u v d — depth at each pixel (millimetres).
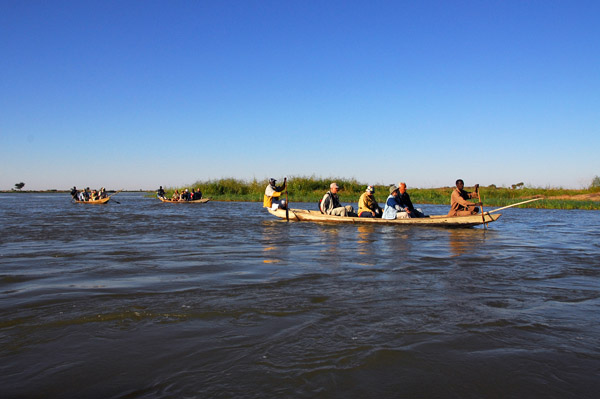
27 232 11062
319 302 4195
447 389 2449
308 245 8609
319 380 2533
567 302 4238
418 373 2637
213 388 2438
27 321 3576
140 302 4164
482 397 2369
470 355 2910
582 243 9016
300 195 40406
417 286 4898
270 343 3094
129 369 2688
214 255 7262
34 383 2506
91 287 4820
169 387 2451
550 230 12039
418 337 3229
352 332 3326
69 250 7820
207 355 2889
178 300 4246
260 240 9477
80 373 2633
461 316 3750
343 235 10539
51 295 4434
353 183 43125
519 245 8648
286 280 5211
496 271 5820
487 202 29094
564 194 35906
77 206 28047
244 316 3727
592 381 2557
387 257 7031
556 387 2482
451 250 7883
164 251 7734
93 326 3467
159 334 3283
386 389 2439
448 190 41188
